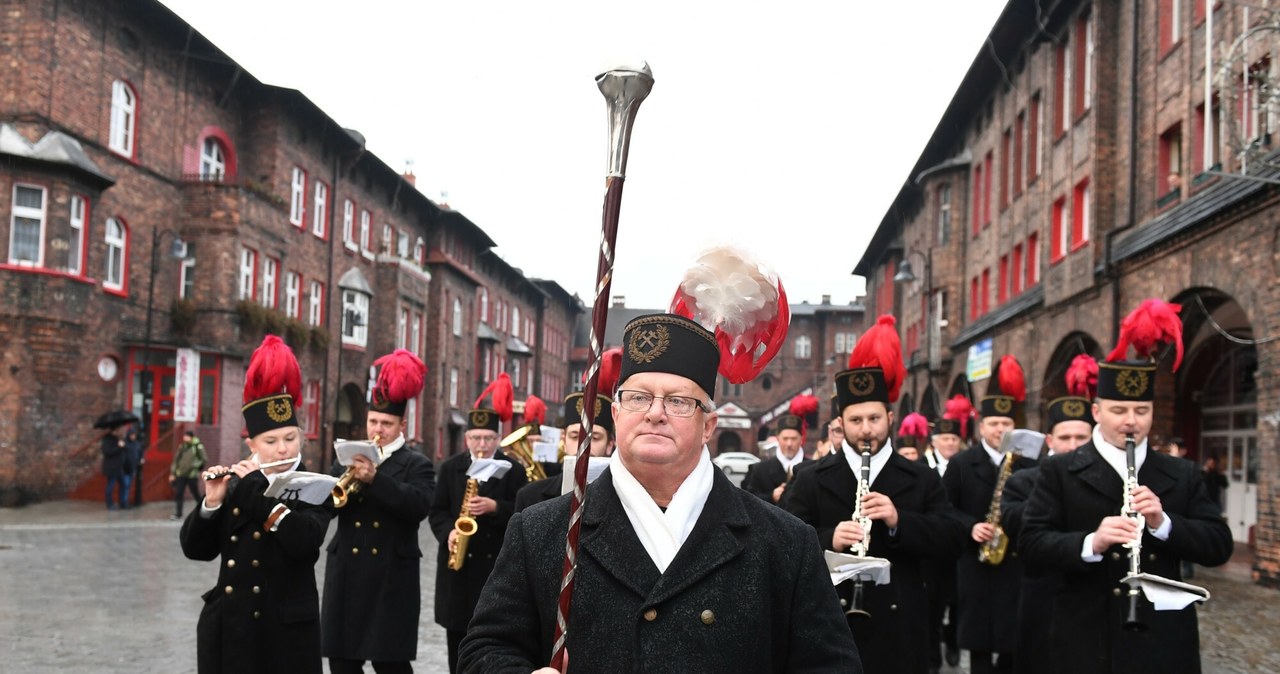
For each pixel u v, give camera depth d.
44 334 24.02
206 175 31.02
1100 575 5.22
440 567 7.84
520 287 71.31
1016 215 28.73
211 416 29.31
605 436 6.99
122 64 27.38
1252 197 14.80
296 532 5.13
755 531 3.01
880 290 54.81
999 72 30.78
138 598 11.71
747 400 90.38
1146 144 19.91
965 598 8.13
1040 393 25.25
